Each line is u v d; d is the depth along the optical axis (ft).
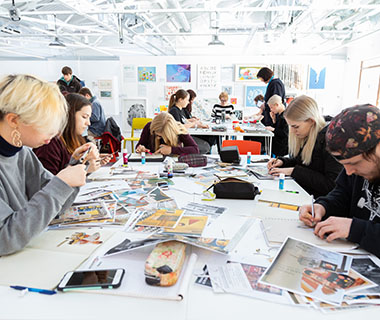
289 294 2.31
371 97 22.24
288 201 4.53
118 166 6.99
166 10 11.85
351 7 11.62
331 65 26.50
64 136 6.08
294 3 13.28
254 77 24.41
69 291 2.32
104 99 25.40
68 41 25.86
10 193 3.29
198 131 12.84
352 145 2.67
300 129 5.84
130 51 30.32
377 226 2.99
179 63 24.49
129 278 2.48
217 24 17.93
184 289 2.31
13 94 2.70
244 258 2.84
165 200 4.51
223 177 5.86
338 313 2.12
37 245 3.05
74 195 3.78
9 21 16.05
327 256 2.85
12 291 2.32
